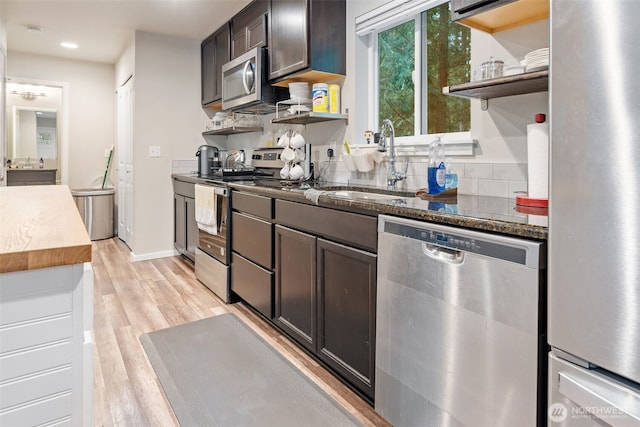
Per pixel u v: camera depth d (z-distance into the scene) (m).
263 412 1.61
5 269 0.72
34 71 4.80
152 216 4.05
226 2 3.13
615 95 0.78
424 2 2.12
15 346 0.77
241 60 3.07
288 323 2.15
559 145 0.88
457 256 1.18
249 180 3.08
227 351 2.11
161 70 4.00
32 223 0.97
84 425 0.84
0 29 3.23
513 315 1.03
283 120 2.78
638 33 0.74
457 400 1.19
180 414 1.58
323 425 1.53
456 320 1.18
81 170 5.19
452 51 2.16
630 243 0.77
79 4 3.20
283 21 2.69
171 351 2.10
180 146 4.17
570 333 0.89
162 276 3.45
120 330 2.36
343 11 2.60
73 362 0.82
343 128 2.68
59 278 0.80
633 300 0.78
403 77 2.43
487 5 1.48
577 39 0.84
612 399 0.83
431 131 2.29
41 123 4.95
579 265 0.86
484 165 1.83
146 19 3.53
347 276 1.68
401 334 1.37
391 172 2.20
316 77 2.69
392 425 1.46
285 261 2.15
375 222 1.50
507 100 1.74
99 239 5.00
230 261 2.80
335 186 2.45
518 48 1.68
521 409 1.03
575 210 0.86
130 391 1.74
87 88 5.15
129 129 4.28
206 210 3.00
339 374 1.82
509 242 1.03
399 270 1.37
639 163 0.75
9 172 4.69
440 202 1.55
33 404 0.79
